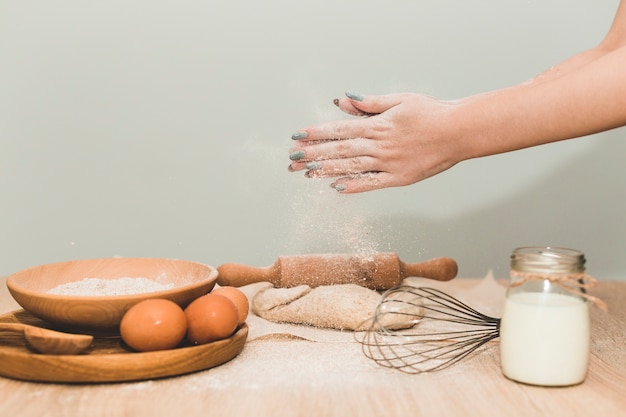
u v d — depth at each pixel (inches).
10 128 56.9
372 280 45.6
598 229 58.1
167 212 57.9
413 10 56.0
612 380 33.5
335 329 42.2
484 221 57.8
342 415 29.1
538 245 58.1
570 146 57.3
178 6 55.9
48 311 34.2
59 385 32.2
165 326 32.9
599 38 56.3
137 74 56.5
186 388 32.1
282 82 56.5
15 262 58.2
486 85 56.8
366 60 56.4
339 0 55.8
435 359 36.7
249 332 40.9
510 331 33.0
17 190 57.6
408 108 39.3
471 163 57.3
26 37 56.1
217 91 56.7
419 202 57.4
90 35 56.1
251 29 56.1
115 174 57.5
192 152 57.3
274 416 29.0
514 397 31.2
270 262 57.7
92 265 42.8
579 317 32.3
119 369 32.1
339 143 41.1
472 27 56.2
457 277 57.9
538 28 56.2
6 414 28.9
